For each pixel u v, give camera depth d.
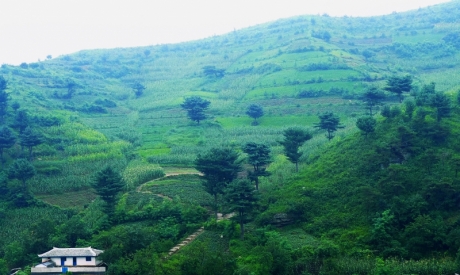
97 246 71.00
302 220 77.69
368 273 58.50
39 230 76.94
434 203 69.81
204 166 83.88
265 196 84.81
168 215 82.56
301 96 162.25
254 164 89.25
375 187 75.81
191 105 153.38
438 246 63.19
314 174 87.62
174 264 60.81
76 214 88.88
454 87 130.38
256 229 74.44
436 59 191.62
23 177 96.56
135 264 61.38
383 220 67.12
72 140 126.38
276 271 61.09
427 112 88.12
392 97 136.12
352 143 91.25
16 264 72.25
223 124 152.25
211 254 60.78
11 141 108.12
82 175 107.50
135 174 104.56
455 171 73.50
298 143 93.56
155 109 176.12
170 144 133.00
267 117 152.00
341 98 153.50
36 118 132.25
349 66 180.12
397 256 62.75
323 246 64.50
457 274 56.06
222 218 82.88
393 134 85.56
